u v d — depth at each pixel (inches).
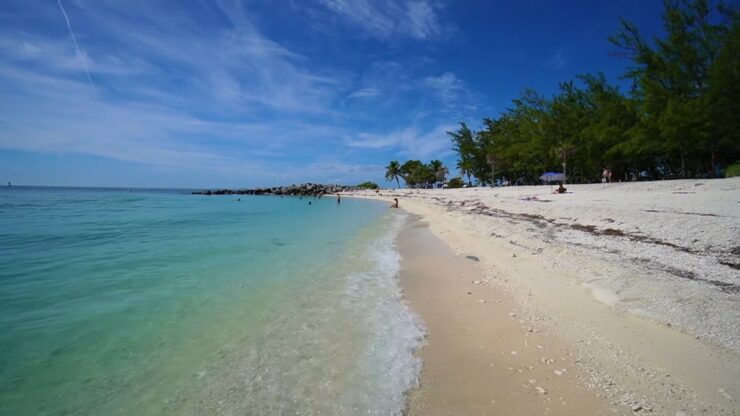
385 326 301.1
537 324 289.9
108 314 328.8
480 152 2847.0
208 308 343.9
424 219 1147.3
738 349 223.5
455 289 392.8
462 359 244.7
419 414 192.2
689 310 274.7
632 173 1870.1
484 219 872.3
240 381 222.8
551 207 844.6
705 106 1080.8
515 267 453.7
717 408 179.8
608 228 575.2
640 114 1332.4
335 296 377.7
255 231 901.2
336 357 251.1
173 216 1353.3
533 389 207.6
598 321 279.7
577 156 1779.0
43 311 335.3
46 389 216.4
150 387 217.8
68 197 3006.9
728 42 1047.0
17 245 682.8
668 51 1184.2
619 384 205.8
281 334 287.3
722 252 396.8
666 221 530.3
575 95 1882.4
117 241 731.4
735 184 834.2
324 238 775.1
